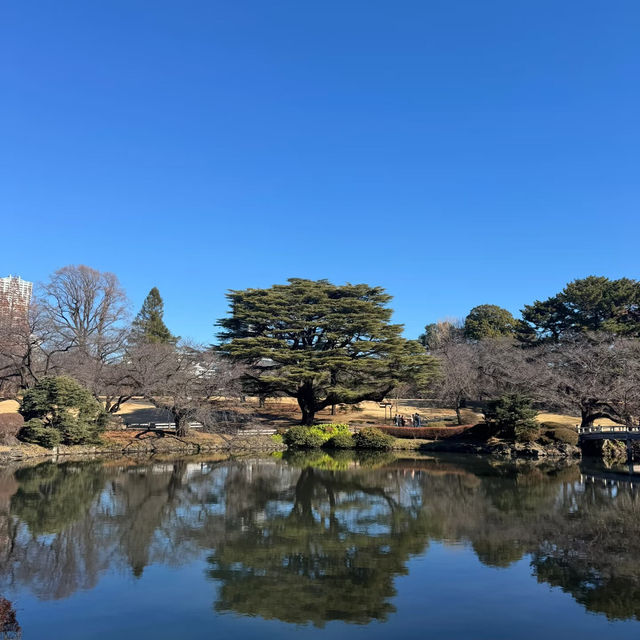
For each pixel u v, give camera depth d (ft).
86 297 161.68
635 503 69.15
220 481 85.56
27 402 111.45
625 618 33.37
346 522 58.49
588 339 155.74
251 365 149.38
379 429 145.89
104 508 63.57
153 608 34.58
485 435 135.54
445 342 235.20
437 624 32.40
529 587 38.52
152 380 125.90
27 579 39.73
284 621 32.68
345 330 152.76
